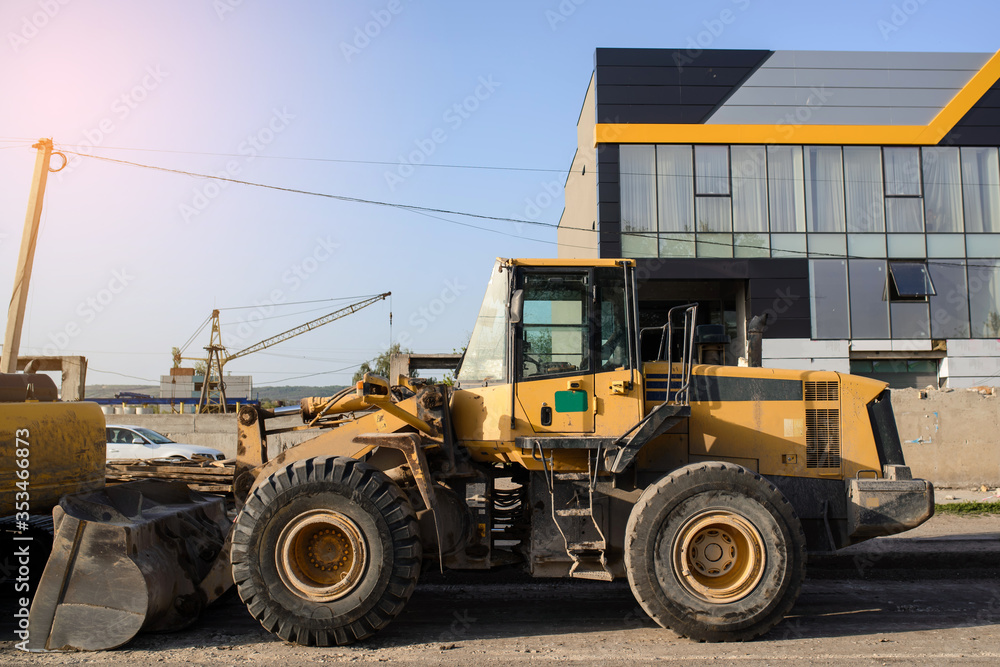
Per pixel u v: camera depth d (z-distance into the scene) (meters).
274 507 4.37
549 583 6.12
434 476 4.90
